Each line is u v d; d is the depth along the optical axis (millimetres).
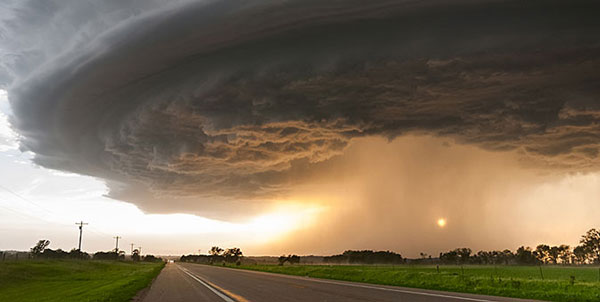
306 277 46250
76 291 33094
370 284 32031
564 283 24734
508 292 22391
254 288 28406
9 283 50062
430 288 27219
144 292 26406
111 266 114438
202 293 25000
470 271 81875
